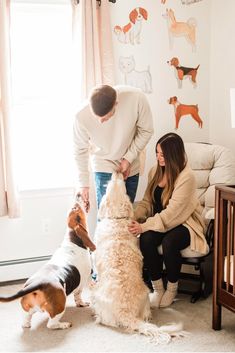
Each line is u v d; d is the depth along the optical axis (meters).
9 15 2.76
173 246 2.48
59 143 3.24
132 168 2.72
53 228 3.14
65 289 2.30
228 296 2.14
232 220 2.10
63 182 3.20
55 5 3.02
